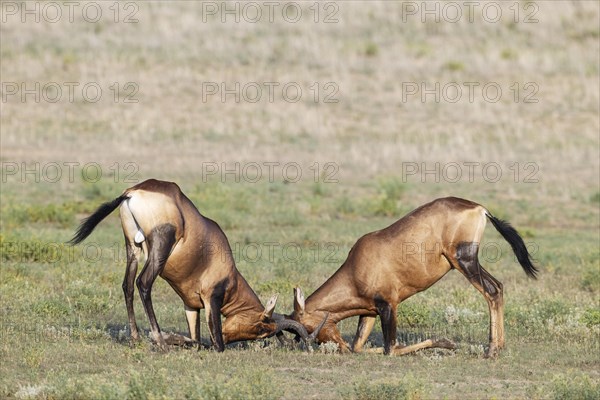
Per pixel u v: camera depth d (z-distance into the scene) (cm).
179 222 3111
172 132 9319
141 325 3678
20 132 8900
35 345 3147
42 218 6306
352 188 7962
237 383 2617
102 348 3142
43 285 4238
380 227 6469
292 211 6738
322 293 3294
